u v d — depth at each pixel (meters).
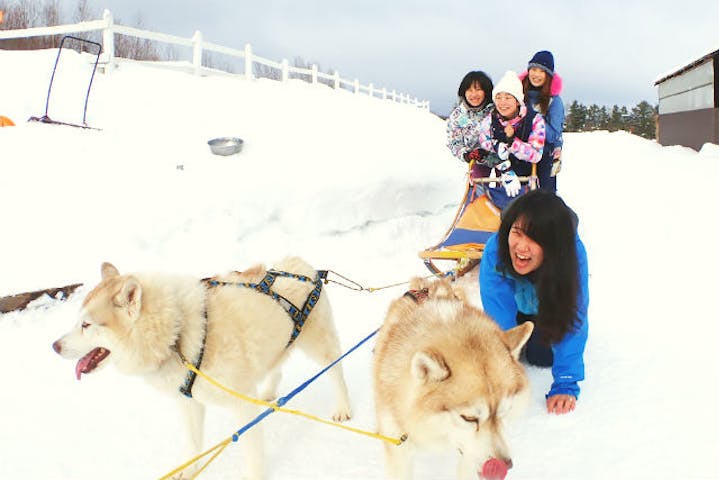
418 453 2.35
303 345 3.05
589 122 79.25
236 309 2.56
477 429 1.99
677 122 20.31
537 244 2.72
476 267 5.54
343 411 3.07
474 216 5.20
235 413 2.48
